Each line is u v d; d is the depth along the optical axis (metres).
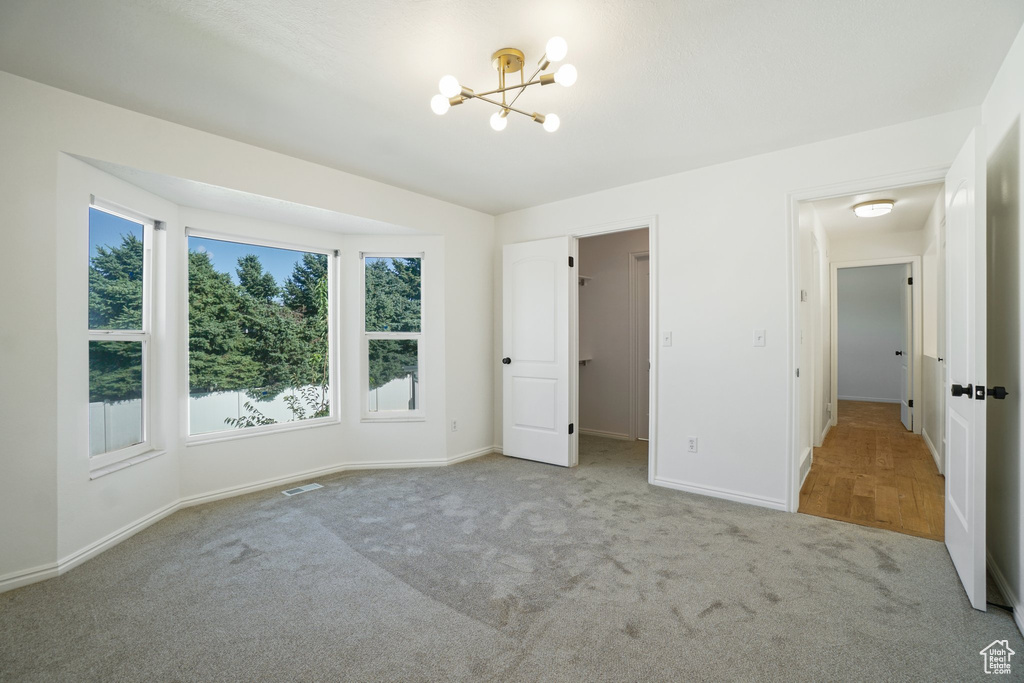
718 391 3.22
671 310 3.42
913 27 1.77
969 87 2.21
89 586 2.10
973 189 1.88
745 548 2.43
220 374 3.35
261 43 1.88
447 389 4.13
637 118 2.53
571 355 4.04
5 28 1.76
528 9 1.67
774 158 3.00
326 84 2.19
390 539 2.58
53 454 2.19
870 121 2.57
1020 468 1.80
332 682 1.50
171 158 2.56
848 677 1.50
